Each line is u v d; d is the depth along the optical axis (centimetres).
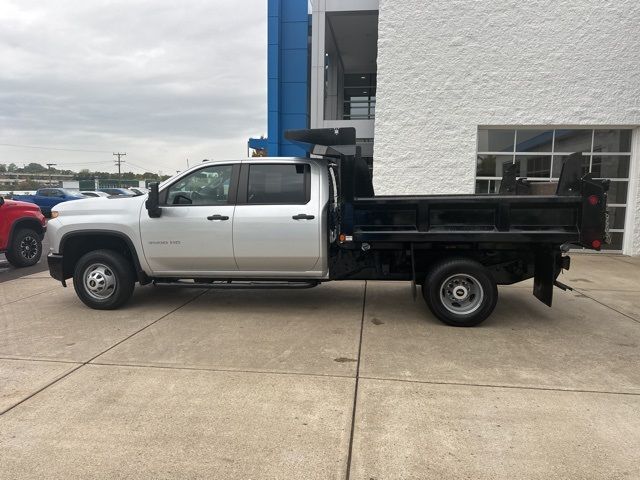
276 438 332
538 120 1118
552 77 1103
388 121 1160
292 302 698
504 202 547
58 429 344
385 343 520
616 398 390
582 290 770
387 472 294
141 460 307
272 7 1557
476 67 1122
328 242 605
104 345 515
